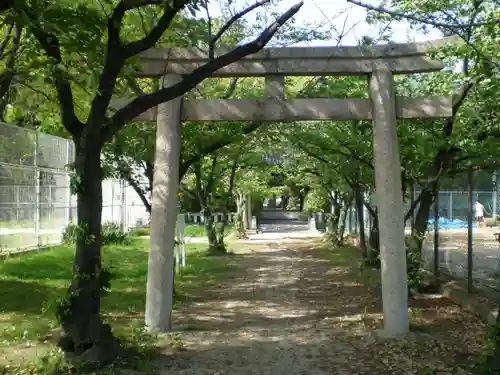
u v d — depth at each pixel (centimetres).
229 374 627
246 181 2545
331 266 1664
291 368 651
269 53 813
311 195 3109
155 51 812
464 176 1100
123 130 1046
